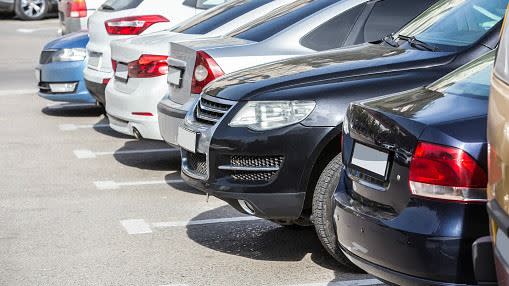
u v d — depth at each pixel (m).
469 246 5.79
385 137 6.20
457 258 5.80
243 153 8.04
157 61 11.68
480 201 5.76
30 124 16.05
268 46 10.10
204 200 10.79
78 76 16.12
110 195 11.09
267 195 7.98
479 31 8.52
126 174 12.23
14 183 11.75
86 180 11.90
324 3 10.33
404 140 6.03
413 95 6.65
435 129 5.88
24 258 8.70
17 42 27.50
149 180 11.88
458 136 5.81
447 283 5.85
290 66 8.67
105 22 14.42
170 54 10.68
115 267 8.43
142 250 8.91
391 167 6.17
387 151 6.23
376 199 6.30
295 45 10.09
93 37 14.70
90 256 8.74
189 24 12.66
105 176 12.12
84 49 16.12
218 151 8.18
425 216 5.89
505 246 4.75
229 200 8.23
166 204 10.62
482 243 5.31
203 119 8.58
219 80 8.88
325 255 8.64
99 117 16.73
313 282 7.93
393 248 6.05
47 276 8.20
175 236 9.35
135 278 8.13
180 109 10.21
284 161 7.92
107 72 14.36
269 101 8.02
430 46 8.50
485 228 5.78
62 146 14.14
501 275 4.80
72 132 15.29
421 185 5.91
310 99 7.93
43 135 15.03
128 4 14.66
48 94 16.31
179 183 11.70
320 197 7.91
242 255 8.70
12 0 32.66
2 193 11.23
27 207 10.55
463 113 5.99
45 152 13.70
